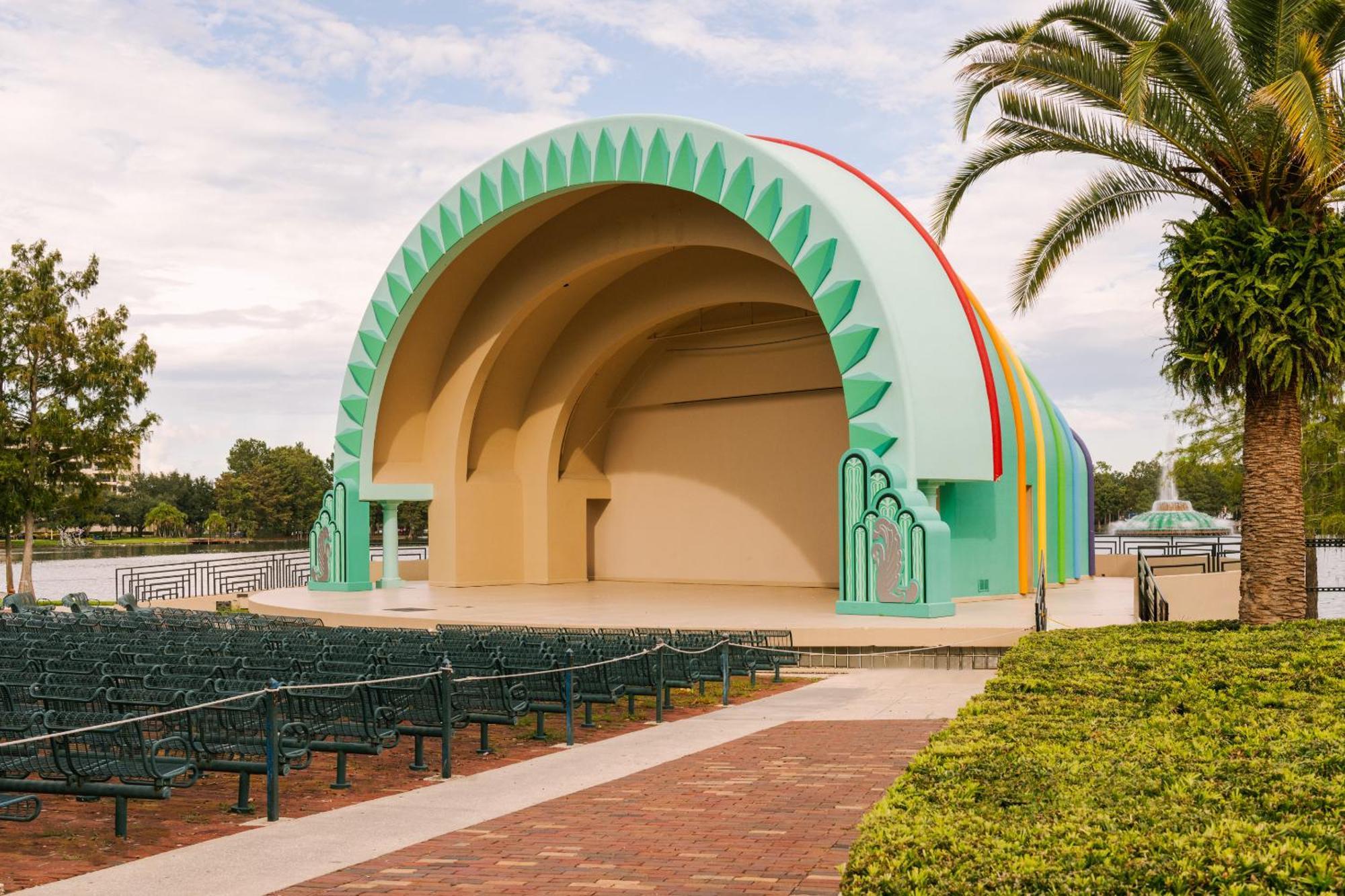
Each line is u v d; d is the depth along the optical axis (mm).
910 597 21938
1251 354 15211
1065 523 30000
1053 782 6164
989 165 19031
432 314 31312
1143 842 4926
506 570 33469
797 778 9773
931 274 24406
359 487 31438
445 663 10477
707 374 33750
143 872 7004
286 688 9070
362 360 31203
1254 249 15406
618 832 7938
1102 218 18938
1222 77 15680
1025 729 7762
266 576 41938
